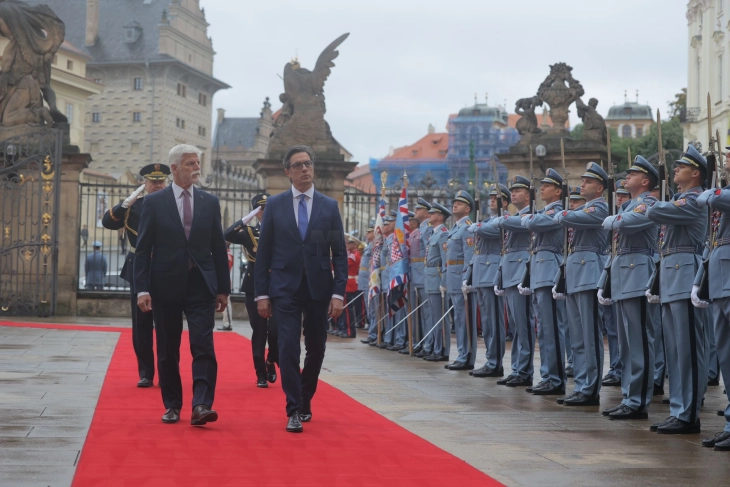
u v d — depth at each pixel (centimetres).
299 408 929
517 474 742
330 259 984
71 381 1245
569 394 1267
